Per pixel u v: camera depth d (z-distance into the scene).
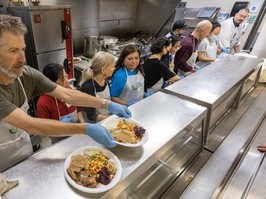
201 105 1.09
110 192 0.62
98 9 3.26
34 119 0.77
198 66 2.67
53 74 1.56
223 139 1.22
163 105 1.07
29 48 2.38
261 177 1.03
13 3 2.29
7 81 0.91
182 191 0.90
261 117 1.46
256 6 3.55
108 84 1.72
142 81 1.86
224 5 3.87
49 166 0.70
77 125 0.78
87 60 3.09
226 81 1.35
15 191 0.61
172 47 2.36
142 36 3.92
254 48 2.52
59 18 2.44
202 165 1.04
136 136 0.82
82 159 0.69
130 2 3.76
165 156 0.86
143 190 0.79
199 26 2.50
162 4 3.75
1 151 1.01
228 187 0.97
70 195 0.60
